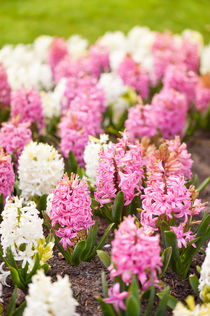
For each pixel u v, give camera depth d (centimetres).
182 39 297
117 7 516
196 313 125
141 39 320
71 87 208
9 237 141
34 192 163
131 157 149
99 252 142
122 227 127
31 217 141
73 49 304
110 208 158
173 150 159
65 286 124
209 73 237
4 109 218
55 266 150
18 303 140
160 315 130
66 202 140
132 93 225
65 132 179
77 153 179
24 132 176
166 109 194
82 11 499
